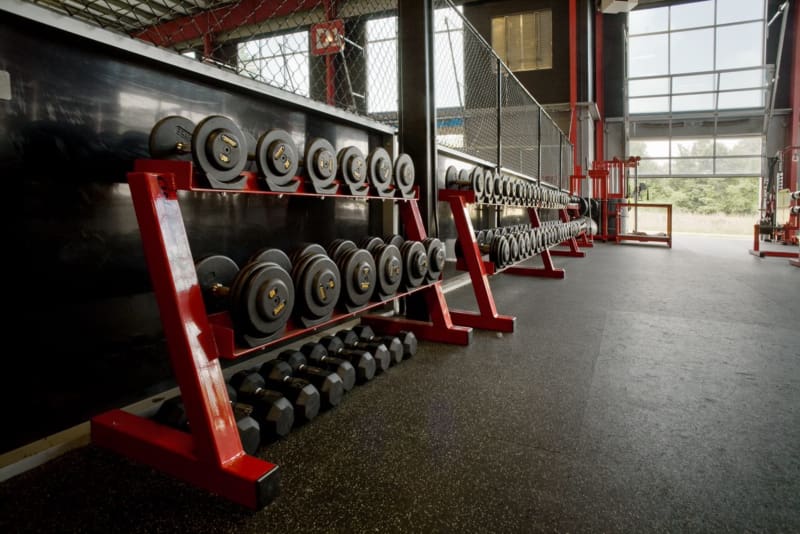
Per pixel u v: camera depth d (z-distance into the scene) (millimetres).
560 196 4699
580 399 1411
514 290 3279
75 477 1016
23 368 1092
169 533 844
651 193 12531
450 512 889
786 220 7707
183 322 943
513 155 5695
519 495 940
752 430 1206
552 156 7703
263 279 1079
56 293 1145
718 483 973
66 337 1171
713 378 1575
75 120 1161
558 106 8367
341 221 2184
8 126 1037
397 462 1068
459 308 2686
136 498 943
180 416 1146
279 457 1094
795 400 1392
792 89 8391
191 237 1517
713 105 9031
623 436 1180
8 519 881
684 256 5465
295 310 1263
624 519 863
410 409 1349
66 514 896
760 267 4457
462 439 1172
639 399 1408
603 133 9742
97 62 1202
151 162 1067
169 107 1396
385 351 1649
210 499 939
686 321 2365
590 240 7078
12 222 1054
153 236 941
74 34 1109
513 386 1518
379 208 2438
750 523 848
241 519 878
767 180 8727
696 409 1335
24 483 994
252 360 1731
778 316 2461
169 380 1438
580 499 923
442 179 3268
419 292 2164
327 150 1440
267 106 1754
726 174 9102
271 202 1804
